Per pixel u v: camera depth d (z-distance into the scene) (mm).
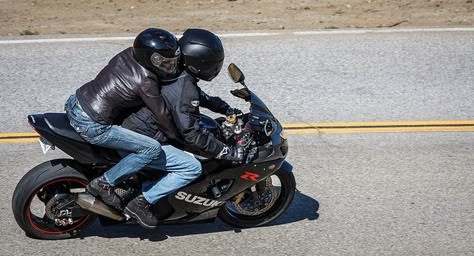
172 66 18172
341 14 45031
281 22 43031
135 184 19938
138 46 18062
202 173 19719
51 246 20156
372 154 26594
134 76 18219
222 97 31188
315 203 23031
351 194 23641
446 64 35719
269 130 19438
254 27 41906
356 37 39625
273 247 20484
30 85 32469
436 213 22484
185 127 18344
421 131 28578
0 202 22641
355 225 21734
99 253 19906
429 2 47875
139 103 18594
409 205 22953
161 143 19219
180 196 19766
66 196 19828
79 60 35531
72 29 41438
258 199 21328
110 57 36031
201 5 46781
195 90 18609
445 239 21016
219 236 21031
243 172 19938
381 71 34656
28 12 45281
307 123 29062
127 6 46562
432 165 25797
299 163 25750
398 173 25156
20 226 19891
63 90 32000
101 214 19531
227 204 21750
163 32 18297
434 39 39469
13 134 27969
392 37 39719
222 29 41312
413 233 21312
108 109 18312
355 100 31344
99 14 44750
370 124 29094
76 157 18906
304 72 34250
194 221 20703
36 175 19406
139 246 20344
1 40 38656
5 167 25219
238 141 19391
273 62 35438
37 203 22438
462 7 46875
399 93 32188
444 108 30750
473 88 32906
